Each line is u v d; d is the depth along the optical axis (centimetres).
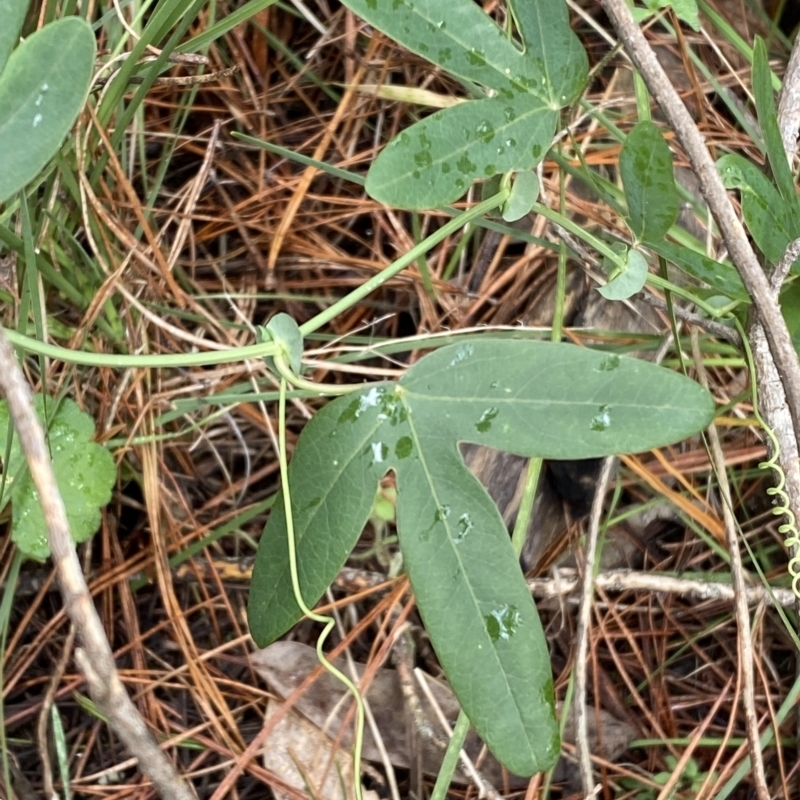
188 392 37
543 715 25
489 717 25
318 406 38
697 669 36
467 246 39
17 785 33
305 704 35
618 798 34
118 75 32
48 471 24
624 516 36
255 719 36
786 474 30
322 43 38
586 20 36
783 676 36
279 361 26
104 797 34
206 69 38
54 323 35
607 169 38
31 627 36
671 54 40
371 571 37
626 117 38
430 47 25
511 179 28
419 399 26
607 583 35
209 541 35
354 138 39
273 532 27
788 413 30
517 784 34
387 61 38
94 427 34
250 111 39
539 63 26
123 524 37
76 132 33
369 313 39
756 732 31
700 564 37
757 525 37
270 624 27
